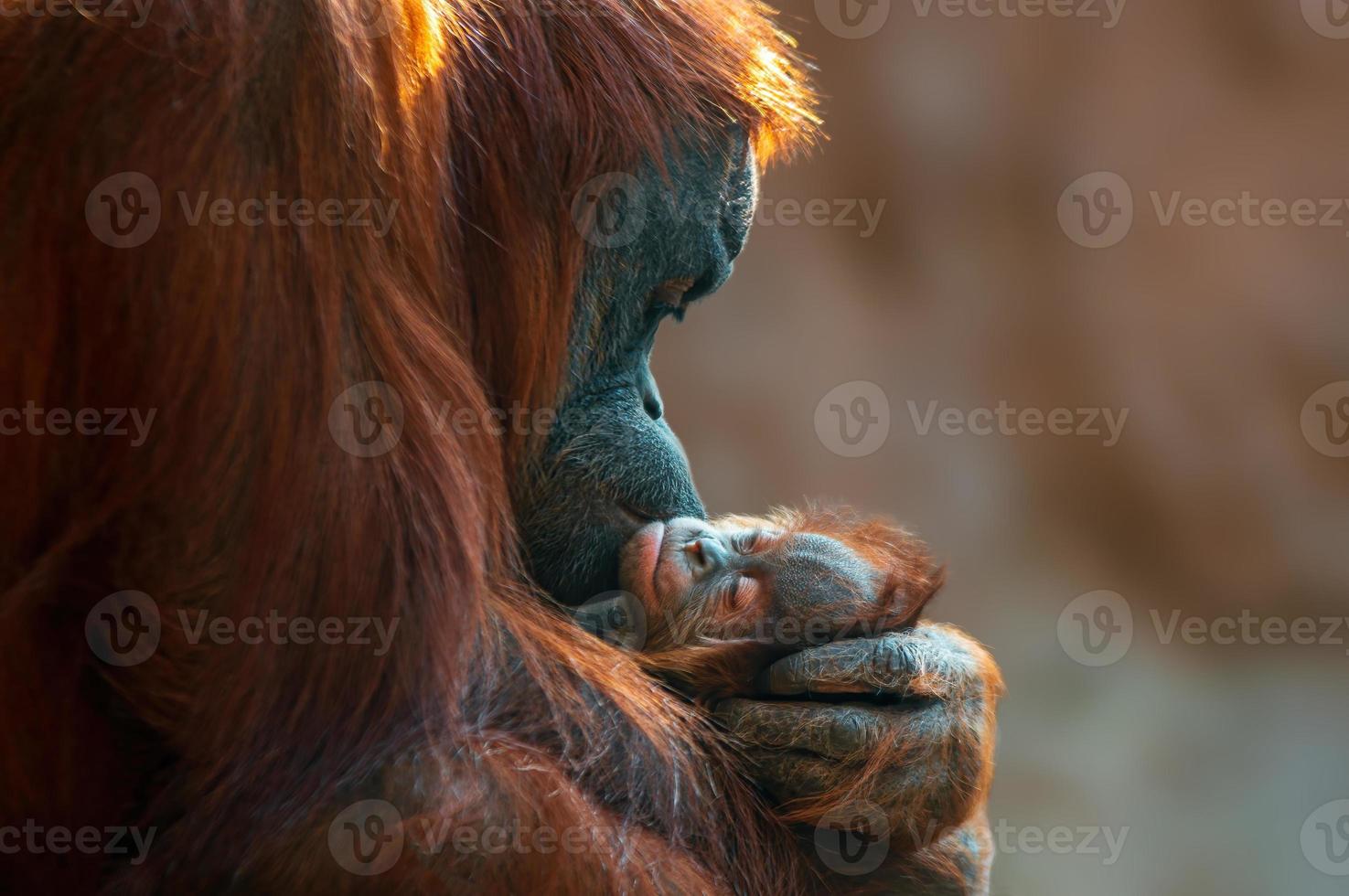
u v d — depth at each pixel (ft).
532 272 13.21
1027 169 55.21
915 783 13.52
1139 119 54.60
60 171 10.27
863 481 54.49
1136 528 53.16
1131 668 47.60
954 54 54.90
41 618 10.80
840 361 55.26
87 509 10.57
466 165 12.78
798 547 15.03
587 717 12.17
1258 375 53.57
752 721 13.76
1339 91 53.67
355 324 10.66
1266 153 54.08
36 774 11.17
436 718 10.75
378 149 10.98
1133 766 41.73
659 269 14.48
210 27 10.30
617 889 10.99
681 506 15.30
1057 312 54.90
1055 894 35.29
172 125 10.16
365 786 10.58
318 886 10.34
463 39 12.79
